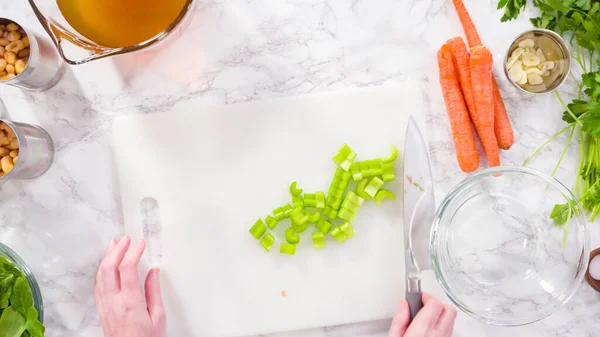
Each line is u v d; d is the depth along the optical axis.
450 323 0.76
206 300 0.80
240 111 0.80
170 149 0.80
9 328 0.71
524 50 0.77
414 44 0.81
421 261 0.78
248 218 0.80
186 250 0.80
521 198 0.79
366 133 0.80
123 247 0.78
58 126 0.81
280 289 0.80
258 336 0.81
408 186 0.78
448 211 0.79
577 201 0.76
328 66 0.81
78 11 0.71
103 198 0.81
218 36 0.81
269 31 0.81
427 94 0.81
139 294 0.77
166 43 0.79
